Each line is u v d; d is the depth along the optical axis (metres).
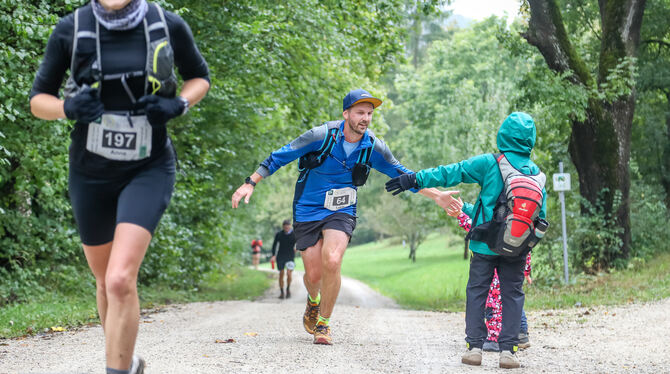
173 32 2.73
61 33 2.66
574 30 20.11
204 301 15.05
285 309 10.91
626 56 15.52
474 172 4.82
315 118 16.55
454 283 21.78
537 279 15.06
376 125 19.00
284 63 14.43
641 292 11.74
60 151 9.62
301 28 14.20
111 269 2.60
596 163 15.76
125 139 2.68
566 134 18.36
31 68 8.71
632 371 4.75
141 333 6.50
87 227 2.86
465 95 25.78
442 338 6.65
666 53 20.92
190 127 15.02
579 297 11.71
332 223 5.61
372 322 8.38
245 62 13.45
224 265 21.39
